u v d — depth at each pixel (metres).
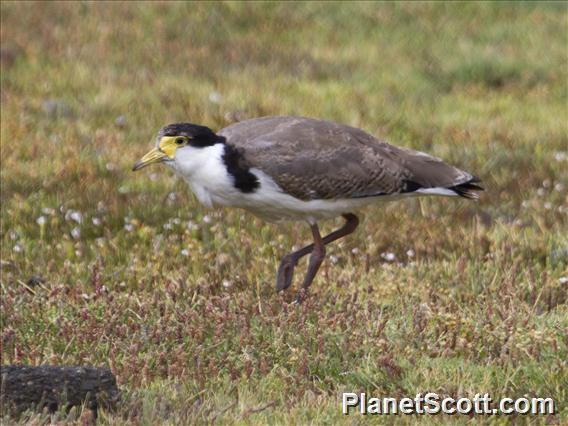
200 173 11.66
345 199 11.90
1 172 15.92
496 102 21.67
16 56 22.75
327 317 10.71
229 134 11.88
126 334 10.46
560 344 10.07
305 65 23.61
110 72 22.19
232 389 9.52
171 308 11.05
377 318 10.86
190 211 14.74
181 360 9.84
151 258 13.05
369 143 12.05
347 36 26.16
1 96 20.08
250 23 26.42
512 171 16.92
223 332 10.44
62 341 10.34
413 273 12.52
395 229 14.20
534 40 25.91
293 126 11.85
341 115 19.91
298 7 27.61
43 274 12.54
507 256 13.05
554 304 11.67
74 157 16.75
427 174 12.12
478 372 9.79
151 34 25.17
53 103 19.78
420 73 23.39
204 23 26.02
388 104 21.06
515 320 10.69
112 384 8.77
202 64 23.28
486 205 15.39
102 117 19.36
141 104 20.03
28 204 14.70
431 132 19.08
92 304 11.17
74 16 25.78
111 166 16.33
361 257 13.13
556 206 15.17
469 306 11.56
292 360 10.00
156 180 15.88
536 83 23.09
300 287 11.95
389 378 9.73
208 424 8.62
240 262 13.00
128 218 14.34
